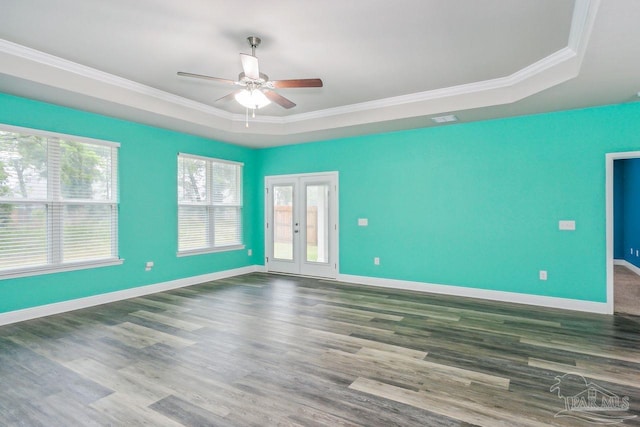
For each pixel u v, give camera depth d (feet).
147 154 16.58
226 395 7.59
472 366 8.94
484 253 15.85
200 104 16.08
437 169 16.93
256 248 23.09
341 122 16.81
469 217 16.19
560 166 14.25
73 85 11.80
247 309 14.08
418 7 8.48
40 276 13.05
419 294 16.65
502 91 13.14
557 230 14.33
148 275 16.69
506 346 10.22
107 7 8.50
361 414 6.89
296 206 21.50
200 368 8.86
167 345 10.33
